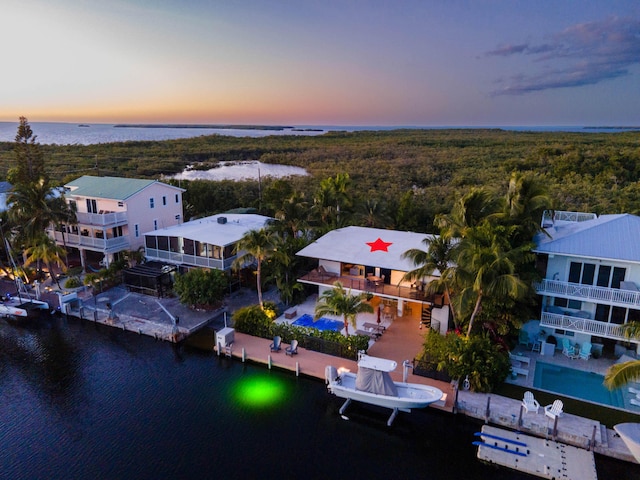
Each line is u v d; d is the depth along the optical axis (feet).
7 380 84.48
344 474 61.00
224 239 119.65
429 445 66.49
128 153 389.60
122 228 140.67
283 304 111.75
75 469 62.03
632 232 82.99
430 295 92.27
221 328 101.65
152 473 61.00
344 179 150.20
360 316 103.55
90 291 122.62
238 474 60.80
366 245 109.50
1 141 362.33
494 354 75.66
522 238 86.58
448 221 87.25
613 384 58.29
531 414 68.54
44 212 123.85
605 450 61.82
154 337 99.30
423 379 79.00
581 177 226.17
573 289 80.28
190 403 76.84
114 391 80.59
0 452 65.57
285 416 73.31
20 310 111.86
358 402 76.59
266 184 260.42
